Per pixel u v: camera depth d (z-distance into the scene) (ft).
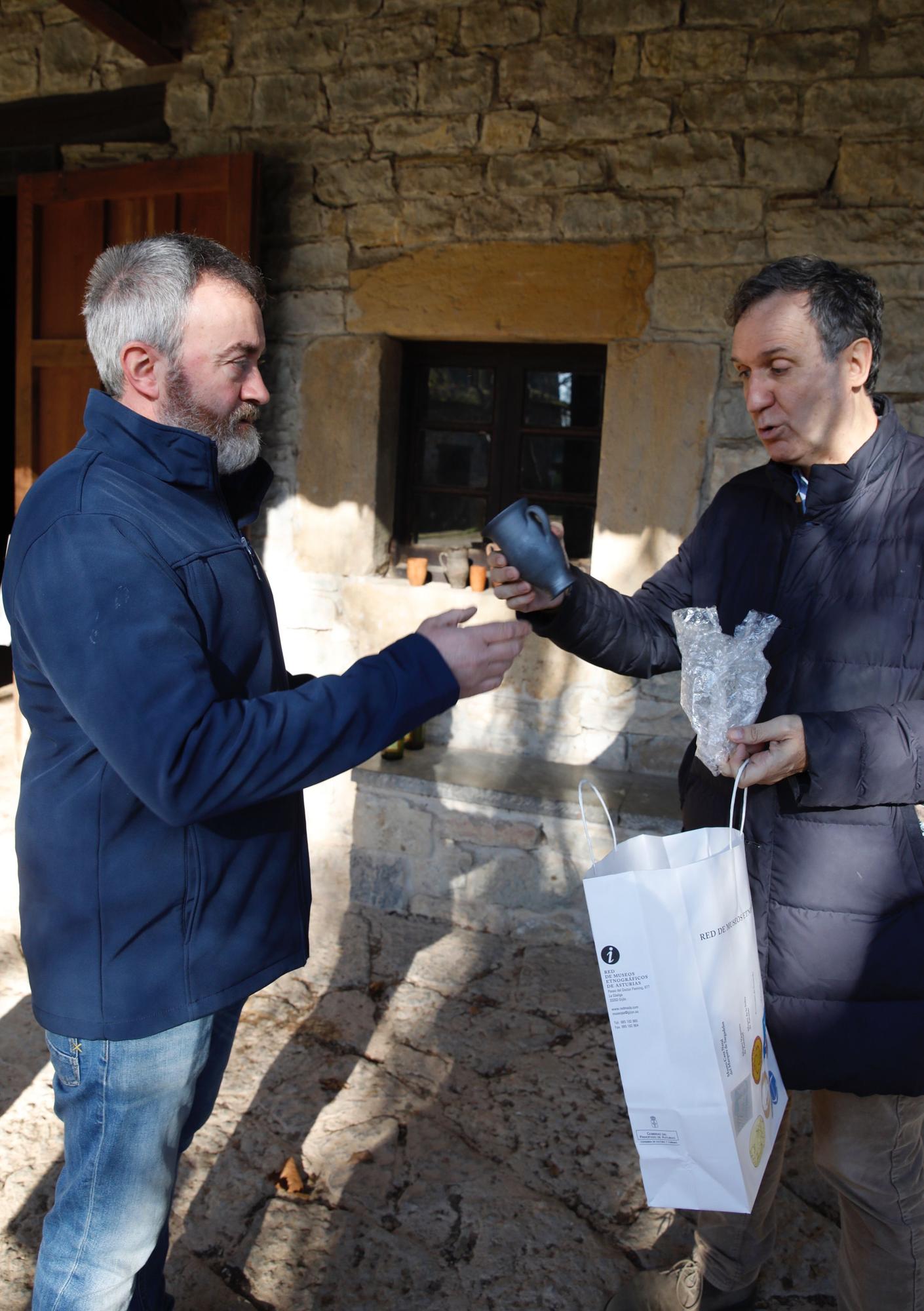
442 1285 6.01
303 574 11.87
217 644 4.39
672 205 10.01
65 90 12.11
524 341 10.91
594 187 10.23
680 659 5.72
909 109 9.30
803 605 4.64
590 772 10.96
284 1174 6.84
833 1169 4.76
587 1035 8.61
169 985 4.29
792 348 4.38
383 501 11.74
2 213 19.70
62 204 11.91
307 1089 7.78
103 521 3.99
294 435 11.68
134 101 11.79
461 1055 8.27
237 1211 6.55
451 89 10.55
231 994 4.52
